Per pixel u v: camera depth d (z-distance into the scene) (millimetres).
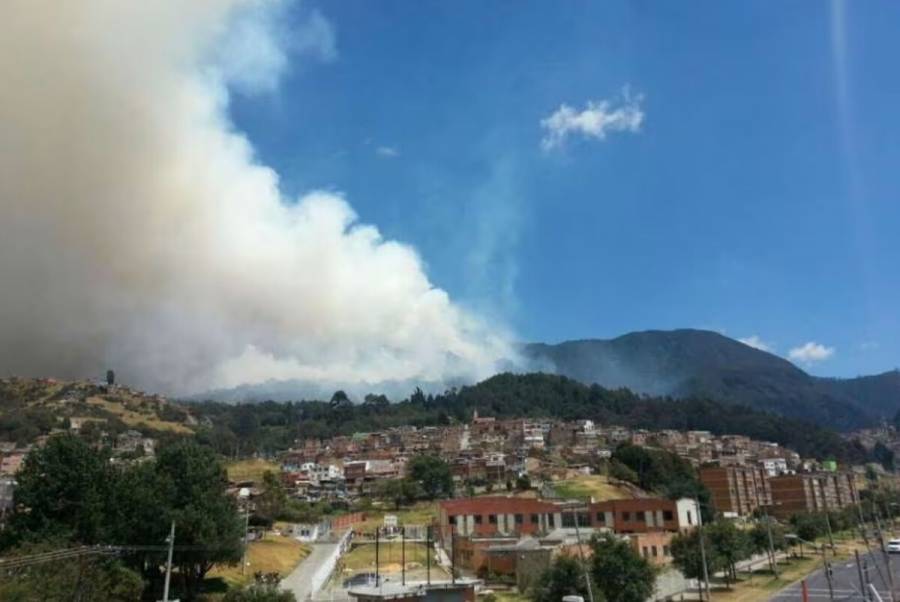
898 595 72562
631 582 69438
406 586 56188
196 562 75062
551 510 131250
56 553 48906
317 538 136125
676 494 178375
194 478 78188
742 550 100812
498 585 91875
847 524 172375
